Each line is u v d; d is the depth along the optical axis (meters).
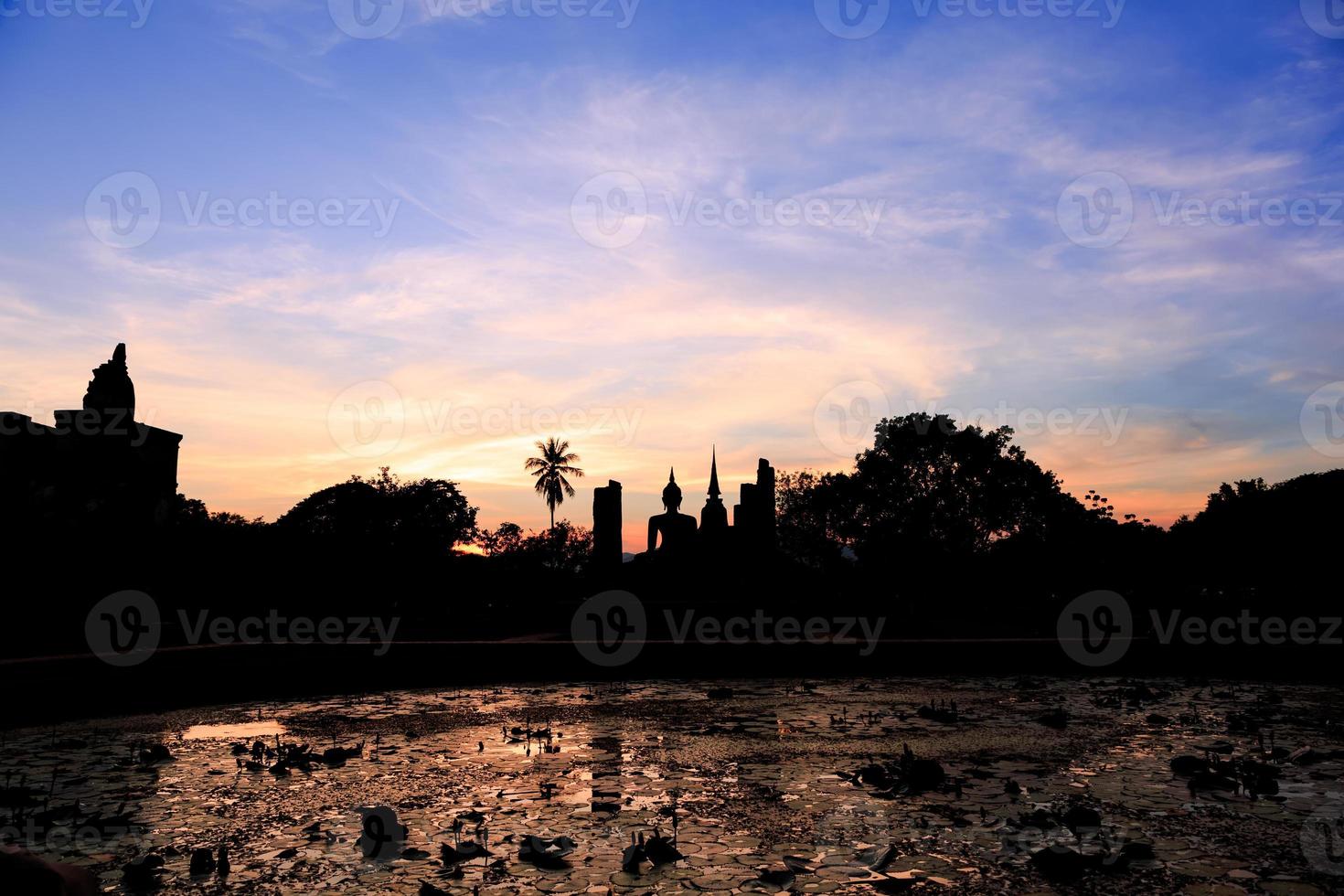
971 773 10.72
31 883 3.70
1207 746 12.74
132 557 25.62
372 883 6.69
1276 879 6.70
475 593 47.81
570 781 10.44
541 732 13.98
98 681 17.22
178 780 10.63
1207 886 6.55
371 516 52.84
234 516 57.31
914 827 8.22
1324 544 37.81
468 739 13.79
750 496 47.19
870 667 24.86
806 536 55.56
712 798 9.49
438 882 6.70
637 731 14.52
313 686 20.78
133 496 25.86
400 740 13.77
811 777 10.61
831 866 7.07
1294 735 13.73
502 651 23.36
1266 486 55.50
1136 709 17.27
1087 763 11.43
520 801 9.39
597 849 7.54
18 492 22.48
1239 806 8.93
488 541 76.56
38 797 9.74
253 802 9.44
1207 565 42.59
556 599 45.28
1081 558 45.34
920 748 12.67
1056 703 18.30
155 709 18.02
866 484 47.81
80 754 12.58
